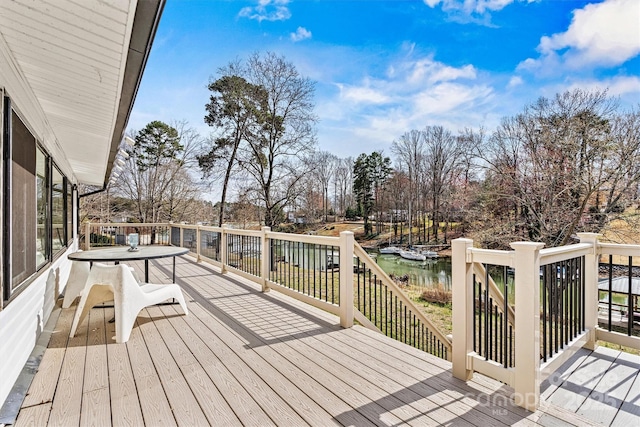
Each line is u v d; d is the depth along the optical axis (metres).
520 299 1.95
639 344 2.55
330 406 1.96
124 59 2.12
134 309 3.14
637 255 2.57
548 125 13.42
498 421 1.79
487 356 2.21
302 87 15.23
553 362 2.22
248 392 2.12
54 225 4.44
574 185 12.09
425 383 2.22
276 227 15.62
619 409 1.97
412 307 3.77
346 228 30.89
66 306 4.07
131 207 20.59
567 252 2.42
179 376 2.34
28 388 2.17
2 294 2.03
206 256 7.95
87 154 5.62
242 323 3.52
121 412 1.90
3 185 2.12
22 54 2.28
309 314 3.83
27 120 2.74
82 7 1.66
